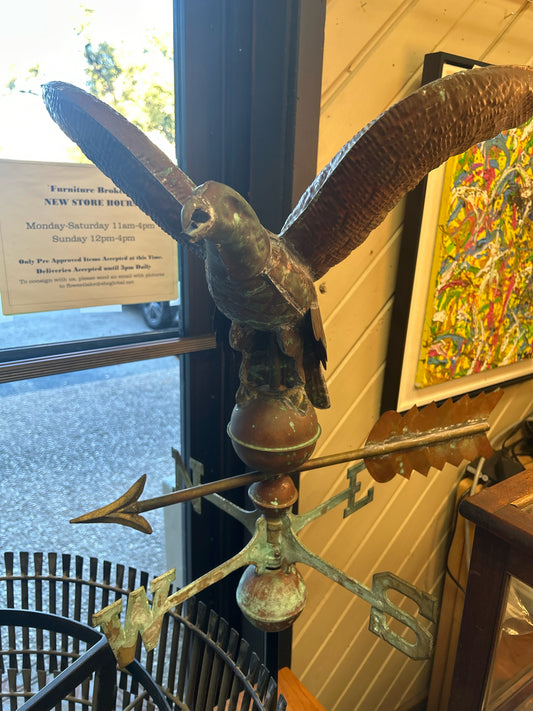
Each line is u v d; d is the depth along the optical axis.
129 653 0.46
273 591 0.58
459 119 0.40
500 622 0.63
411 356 0.92
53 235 0.68
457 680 0.69
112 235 0.72
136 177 0.40
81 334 0.73
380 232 0.86
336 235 0.45
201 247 0.43
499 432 1.22
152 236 0.75
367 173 0.41
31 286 0.68
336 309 0.84
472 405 0.67
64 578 0.67
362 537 1.04
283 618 0.58
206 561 0.97
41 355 0.70
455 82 0.39
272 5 0.65
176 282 0.80
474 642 0.65
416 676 1.34
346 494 0.71
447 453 0.66
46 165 0.65
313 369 0.52
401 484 1.07
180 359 0.87
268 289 0.42
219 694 0.55
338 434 0.92
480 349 1.03
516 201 0.97
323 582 1.00
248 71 0.72
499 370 1.11
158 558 1.49
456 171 0.85
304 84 0.67
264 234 0.39
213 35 0.72
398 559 1.14
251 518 0.66
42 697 0.40
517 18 0.92
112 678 0.45
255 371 0.54
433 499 1.16
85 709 0.64
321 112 0.74
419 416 0.63
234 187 0.78
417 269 0.86
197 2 0.69
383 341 0.93
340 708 1.17
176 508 1.17
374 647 1.18
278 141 0.69
